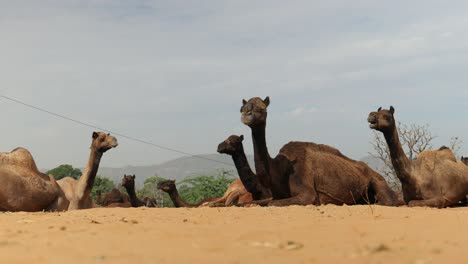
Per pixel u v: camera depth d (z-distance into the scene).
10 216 9.92
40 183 14.82
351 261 4.45
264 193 16.73
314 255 4.73
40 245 5.41
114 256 4.69
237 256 4.70
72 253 4.87
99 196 29.70
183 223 7.93
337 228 6.87
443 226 7.05
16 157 14.79
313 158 14.55
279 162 14.30
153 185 54.88
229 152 16.80
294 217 8.99
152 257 4.64
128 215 9.58
